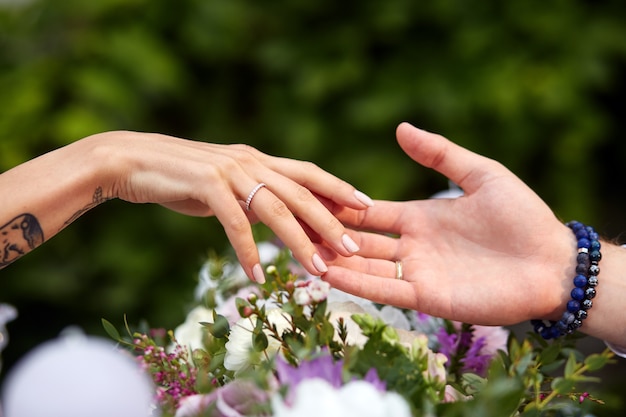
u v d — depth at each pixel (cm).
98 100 155
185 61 171
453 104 155
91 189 78
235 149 79
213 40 167
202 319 79
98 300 167
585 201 161
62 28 163
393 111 157
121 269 164
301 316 65
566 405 65
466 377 66
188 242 167
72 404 46
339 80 160
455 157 80
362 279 75
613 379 132
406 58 162
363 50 164
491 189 79
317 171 79
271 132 170
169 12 166
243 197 76
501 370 62
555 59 155
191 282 166
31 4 168
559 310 78
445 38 161
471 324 76
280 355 63
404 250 80
